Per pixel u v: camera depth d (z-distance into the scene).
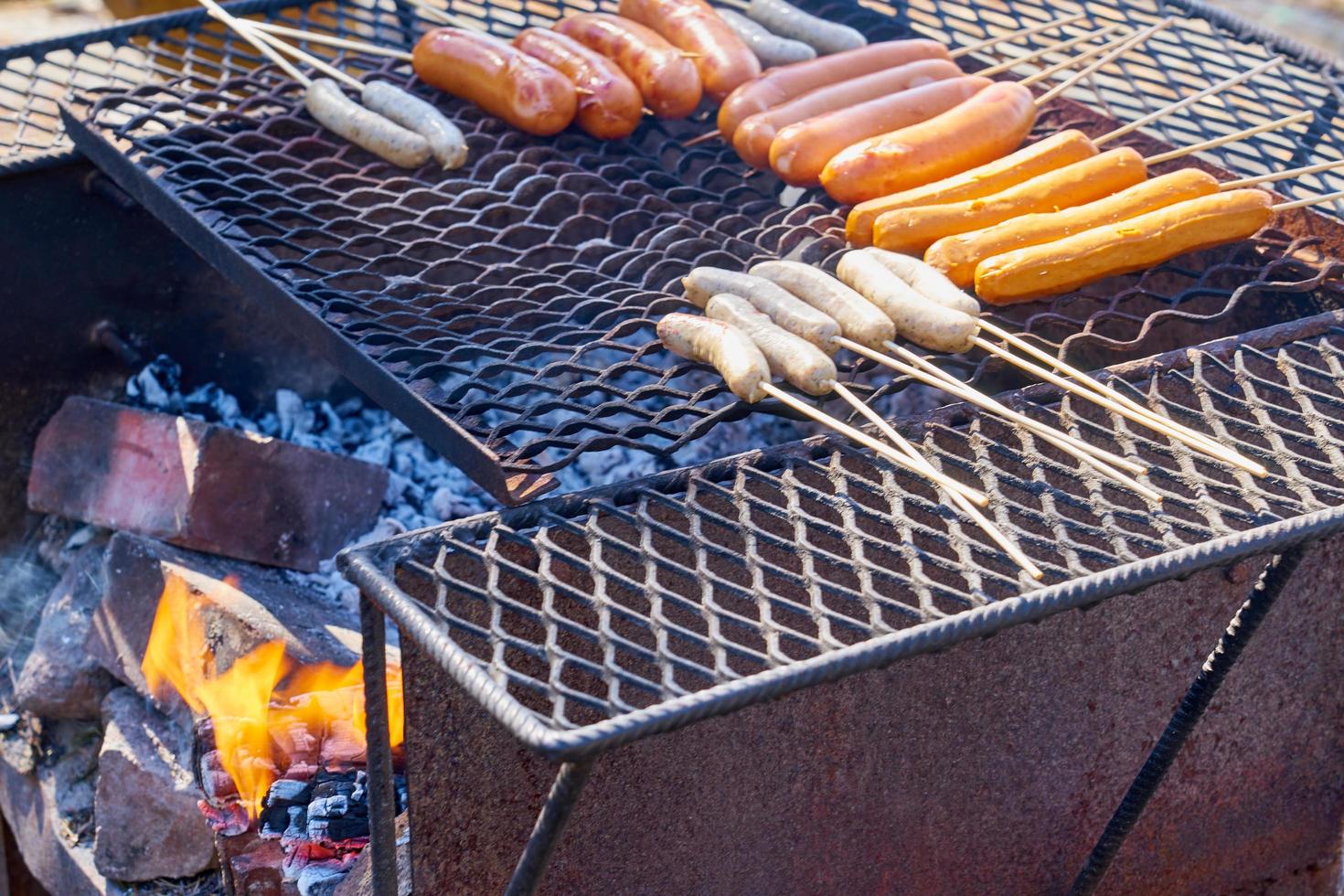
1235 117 2.91
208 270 2.86
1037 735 1.98
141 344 2.87
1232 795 2.22
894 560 1.81
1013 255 2.12
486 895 1.75
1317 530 1.57
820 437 1.79
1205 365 1.96
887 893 2.00
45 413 2.83
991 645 1.86
